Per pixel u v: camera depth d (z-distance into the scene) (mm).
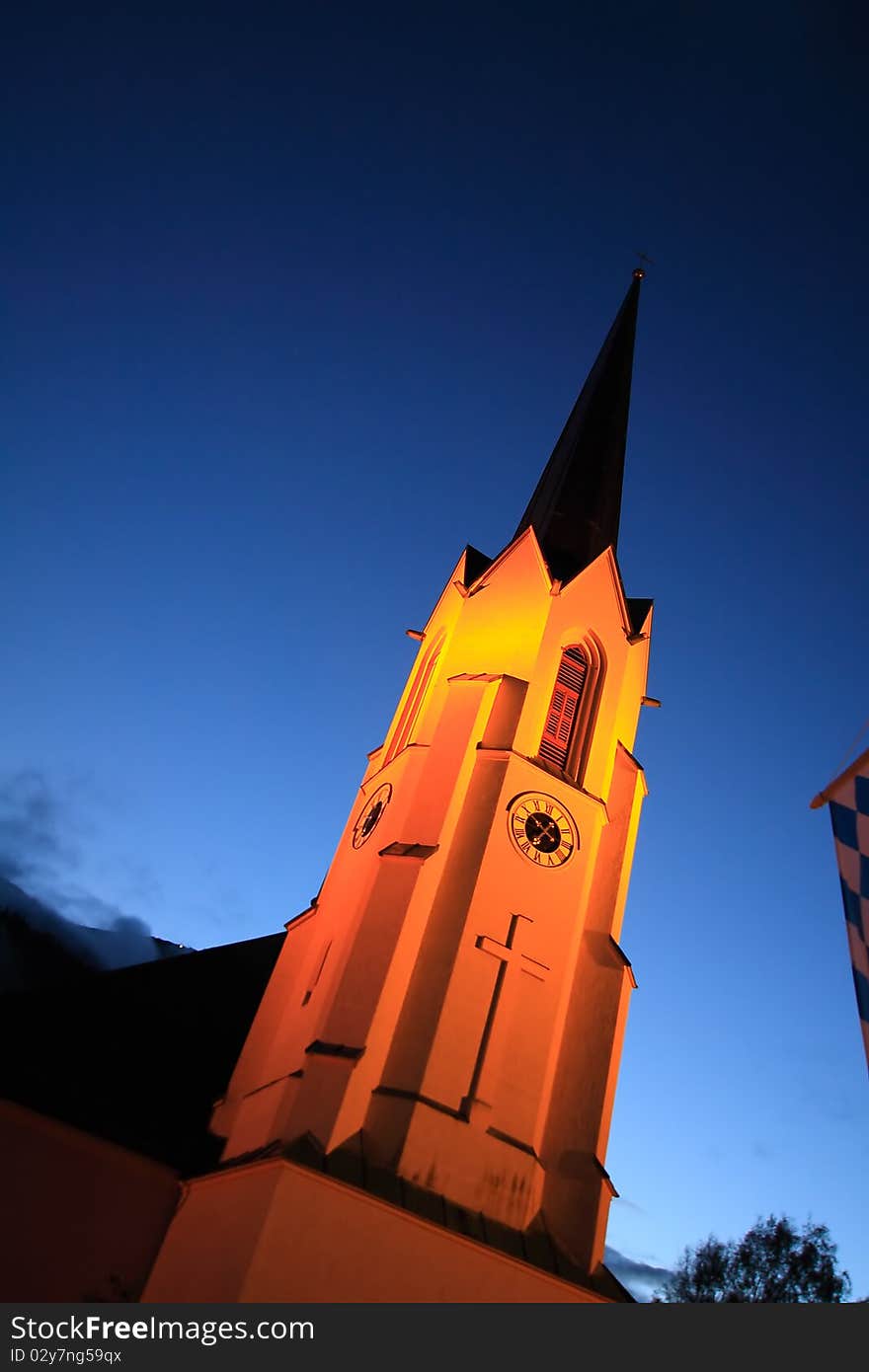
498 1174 27266
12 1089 28797
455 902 30453
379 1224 24469
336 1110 26047
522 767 33312
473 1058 28531
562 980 30953
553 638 36438
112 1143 28266
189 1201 27359
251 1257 22844
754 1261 45719
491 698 34531
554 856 32625
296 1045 30078
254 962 40094
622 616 38500
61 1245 26422
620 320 51531
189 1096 32531
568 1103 29688
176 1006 36469
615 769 36688
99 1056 32500
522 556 38438
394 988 28766
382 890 30297
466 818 32156
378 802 34969
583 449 45000
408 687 39625
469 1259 25062
